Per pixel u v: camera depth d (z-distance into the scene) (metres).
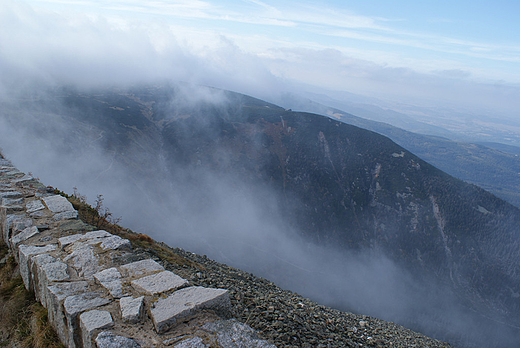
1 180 14.21
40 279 7.87
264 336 7.09
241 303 8.64
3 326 7.70
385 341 10.67
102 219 12.98
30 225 10.23
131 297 6.71
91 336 5.58
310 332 8.46
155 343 5.61
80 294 6.81
